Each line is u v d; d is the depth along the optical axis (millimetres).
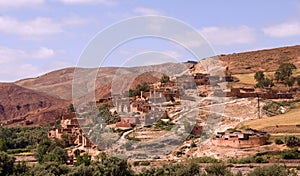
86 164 82750
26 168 86250
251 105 134250
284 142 104500
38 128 175625
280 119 124438
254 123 122000
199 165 81375
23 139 143500
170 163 78250
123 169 72000
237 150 99062
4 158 84312
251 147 102312
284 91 165000
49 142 123875
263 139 105000
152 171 73438
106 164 72375
